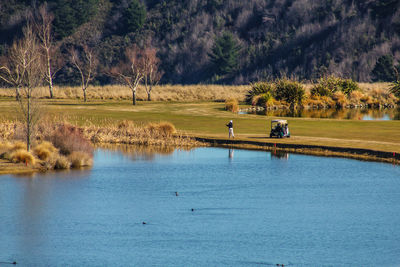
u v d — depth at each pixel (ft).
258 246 136.26
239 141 285.84
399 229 148.87
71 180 206.90
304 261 126.93
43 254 131.23
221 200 177.88
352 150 254.47
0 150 246.47
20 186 197.47
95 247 135.85
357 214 162.71
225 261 126.82
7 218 158.81
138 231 146.61
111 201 177.37
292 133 316.19
